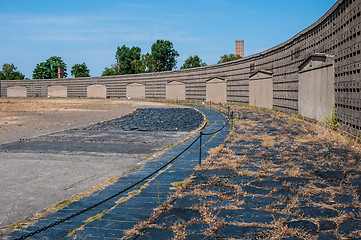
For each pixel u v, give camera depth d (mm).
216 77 37406
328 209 4637
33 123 19172
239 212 4605
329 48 13453
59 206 5379
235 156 8602
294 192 5473
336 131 12148
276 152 8961
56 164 8750
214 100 38094
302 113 17781
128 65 88375
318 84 14828
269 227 4059
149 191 5785
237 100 33250
